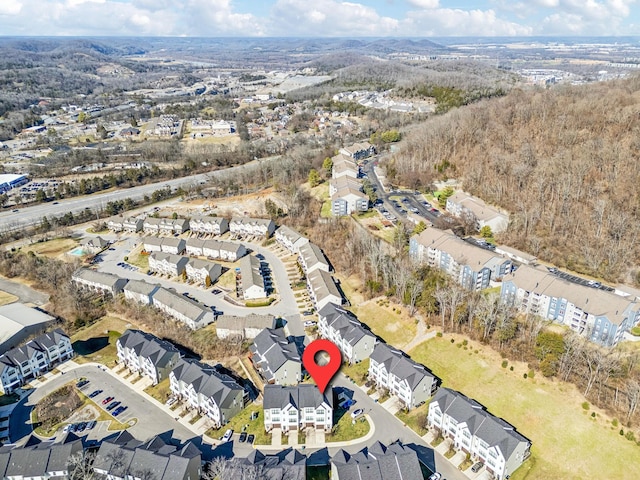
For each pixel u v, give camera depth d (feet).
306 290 442.50
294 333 379.14
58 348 362.12
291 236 516.32
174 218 606.14
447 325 358.64
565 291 340.59
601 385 287.28
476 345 336.08
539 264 413.39
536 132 592.60
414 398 296.30
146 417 304.09
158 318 406.41
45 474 251.60
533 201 482.28
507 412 287.07
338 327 353.31
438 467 257.75
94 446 280.51
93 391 330.54
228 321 378.94
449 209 533.55
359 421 291.79
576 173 482.69
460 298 360.89
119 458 252.83
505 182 530.27
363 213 550.36
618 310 313.73
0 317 404.57
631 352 311.68
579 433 266.98
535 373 304.71
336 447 273.75
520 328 339.77
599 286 371.35
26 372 343.05
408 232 486.38
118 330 405.39
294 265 490.90
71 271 485.97
